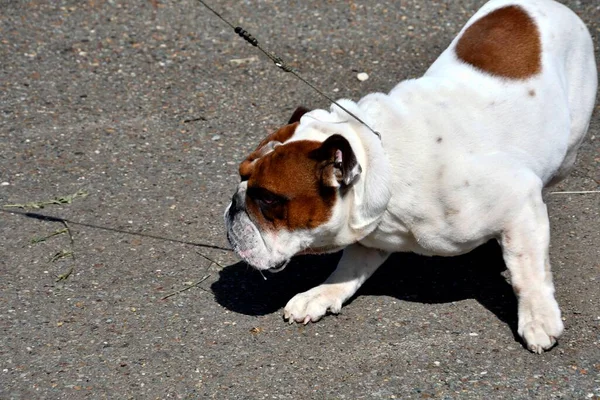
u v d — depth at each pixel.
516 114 6.89
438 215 6.62
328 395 6.24
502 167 6.63
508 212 6.62
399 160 6.56
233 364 6.61
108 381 6.46
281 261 6.59
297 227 6.48
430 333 6.91
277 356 6.70
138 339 6.94
